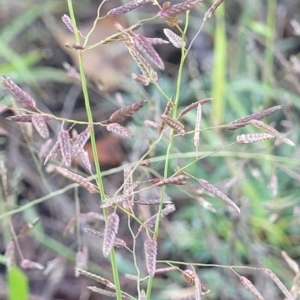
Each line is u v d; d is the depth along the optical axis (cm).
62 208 40
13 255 27
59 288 38
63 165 27
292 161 31
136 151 34
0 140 41
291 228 37
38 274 39
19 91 19
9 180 40
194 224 38
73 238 39
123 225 39
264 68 39
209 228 35
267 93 40
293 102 40
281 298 33
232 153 31
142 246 38
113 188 42
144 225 20
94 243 38
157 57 17
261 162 37
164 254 37
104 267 37
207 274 35
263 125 19
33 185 40
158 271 21
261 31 42
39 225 37
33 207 40
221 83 39
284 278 34
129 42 18
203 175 38
